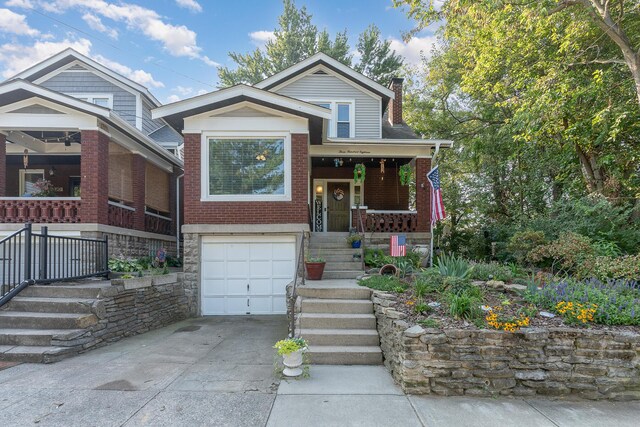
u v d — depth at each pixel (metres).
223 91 8.70
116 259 9.14
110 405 3.74
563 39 9.88
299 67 12.41
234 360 5.28
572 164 12.38
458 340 4.15
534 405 3.90
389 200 13.54
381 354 5.08
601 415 3.70
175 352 5.70
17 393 4.04
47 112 8.93
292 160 9.14
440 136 19.34
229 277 9.19
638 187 10.63
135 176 11.08
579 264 7.34
